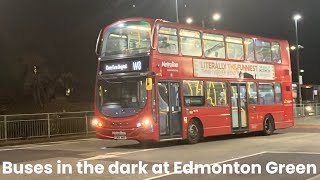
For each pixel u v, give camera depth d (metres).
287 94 23.97
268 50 22.95
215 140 19.69
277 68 23.42
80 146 18.17
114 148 16.89
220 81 19.56
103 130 16.69
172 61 17.25
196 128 18.20
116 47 17.23
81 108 32.06
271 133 22.56
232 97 20.19
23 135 21.83
